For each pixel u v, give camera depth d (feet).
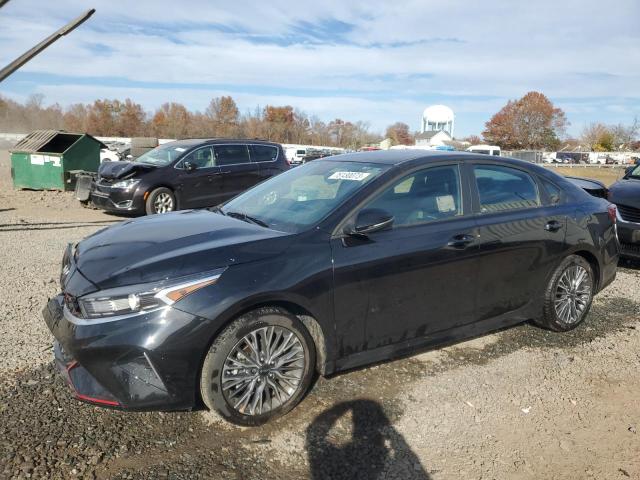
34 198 43.62
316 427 10.44
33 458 9.16
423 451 9.82
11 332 14.24
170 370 9.37
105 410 10.73
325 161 14.94
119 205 33.81
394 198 12.28
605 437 10.44
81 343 9.34
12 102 265.13
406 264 11.85
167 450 9.58
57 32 24.38
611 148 305.53
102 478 8.79
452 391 12.01
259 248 10.51
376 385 12.15
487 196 13.83
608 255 16.12
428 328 12.61
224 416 9.98
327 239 11.14
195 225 12.09
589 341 15.01
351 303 11.26
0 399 10.93
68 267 11.05
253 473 9.08
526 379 12.69
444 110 316.81
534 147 310.65
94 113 250.78
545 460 9.68
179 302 9.41
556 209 14.99
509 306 14.06
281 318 10.35
